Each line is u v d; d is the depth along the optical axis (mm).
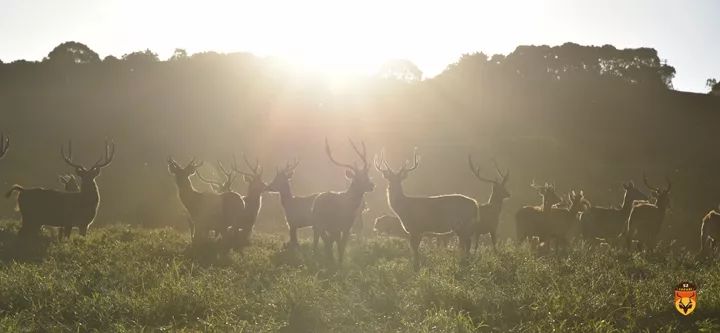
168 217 37094
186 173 18062
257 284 12242
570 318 9805
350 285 12242
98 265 13234
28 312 9742
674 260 16312
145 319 9781
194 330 9367
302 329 9570
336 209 16312
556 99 99000
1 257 14297
